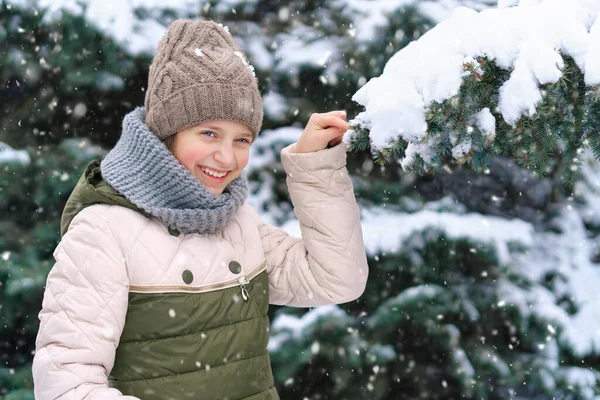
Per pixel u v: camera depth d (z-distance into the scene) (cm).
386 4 389
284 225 376
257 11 416
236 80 167
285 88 399
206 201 162
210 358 160
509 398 399
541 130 178
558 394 374
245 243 175
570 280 405
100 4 383
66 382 143
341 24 400
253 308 169
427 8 385
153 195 160
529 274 396
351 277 181
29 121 413
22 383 389
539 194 432
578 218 427
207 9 402
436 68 171
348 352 370
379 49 387
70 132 423
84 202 162
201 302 160
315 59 390
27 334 416
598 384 374
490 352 381
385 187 408
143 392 156
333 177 181
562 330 383
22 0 389
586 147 186
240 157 172
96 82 381
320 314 380
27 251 391
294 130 399
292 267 185
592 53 166
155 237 160
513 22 173
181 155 168
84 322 149
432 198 430
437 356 402
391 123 171
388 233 383
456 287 386
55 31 383
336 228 180
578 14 175
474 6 388
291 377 363
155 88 169
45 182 391
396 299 380
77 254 154
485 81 174
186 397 157
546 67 165
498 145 185
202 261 162
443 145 186
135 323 157
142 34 385
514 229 400
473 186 430
